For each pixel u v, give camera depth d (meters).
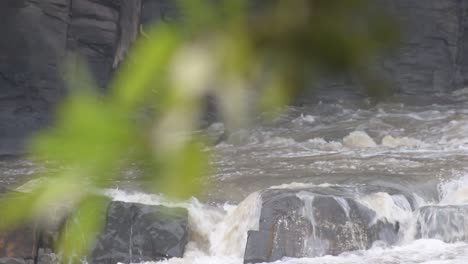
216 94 1.74
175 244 39.69
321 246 38.62
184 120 1.73
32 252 35.72
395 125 73.38
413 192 45.91
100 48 82.50
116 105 1.73
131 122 1.75
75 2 81.75
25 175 61.28
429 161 55.81
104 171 1.74
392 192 42.47
